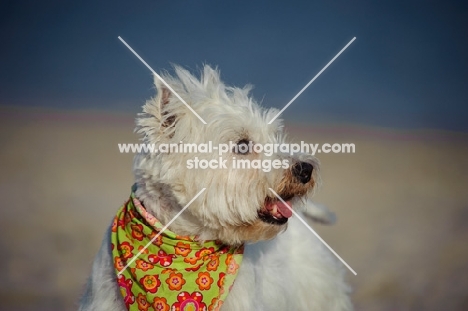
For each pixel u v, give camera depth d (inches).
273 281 287.3
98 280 271.6
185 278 264.7
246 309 265.7
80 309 277.0
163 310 262.4
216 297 263.7
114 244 271.4
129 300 264.4
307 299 318.7
